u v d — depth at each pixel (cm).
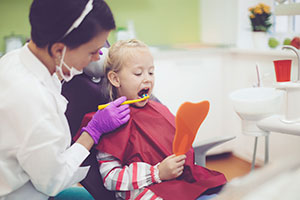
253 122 161
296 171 41
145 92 120
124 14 297
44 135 82
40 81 89
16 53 94
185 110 99
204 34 320
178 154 106
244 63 262
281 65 128
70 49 87
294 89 124
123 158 113
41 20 82
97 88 128
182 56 266
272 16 265
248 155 269
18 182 89
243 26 276
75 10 82
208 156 286
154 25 309
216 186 109
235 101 161
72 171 93
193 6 320
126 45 117
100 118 105
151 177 105
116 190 107
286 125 125
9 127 83
